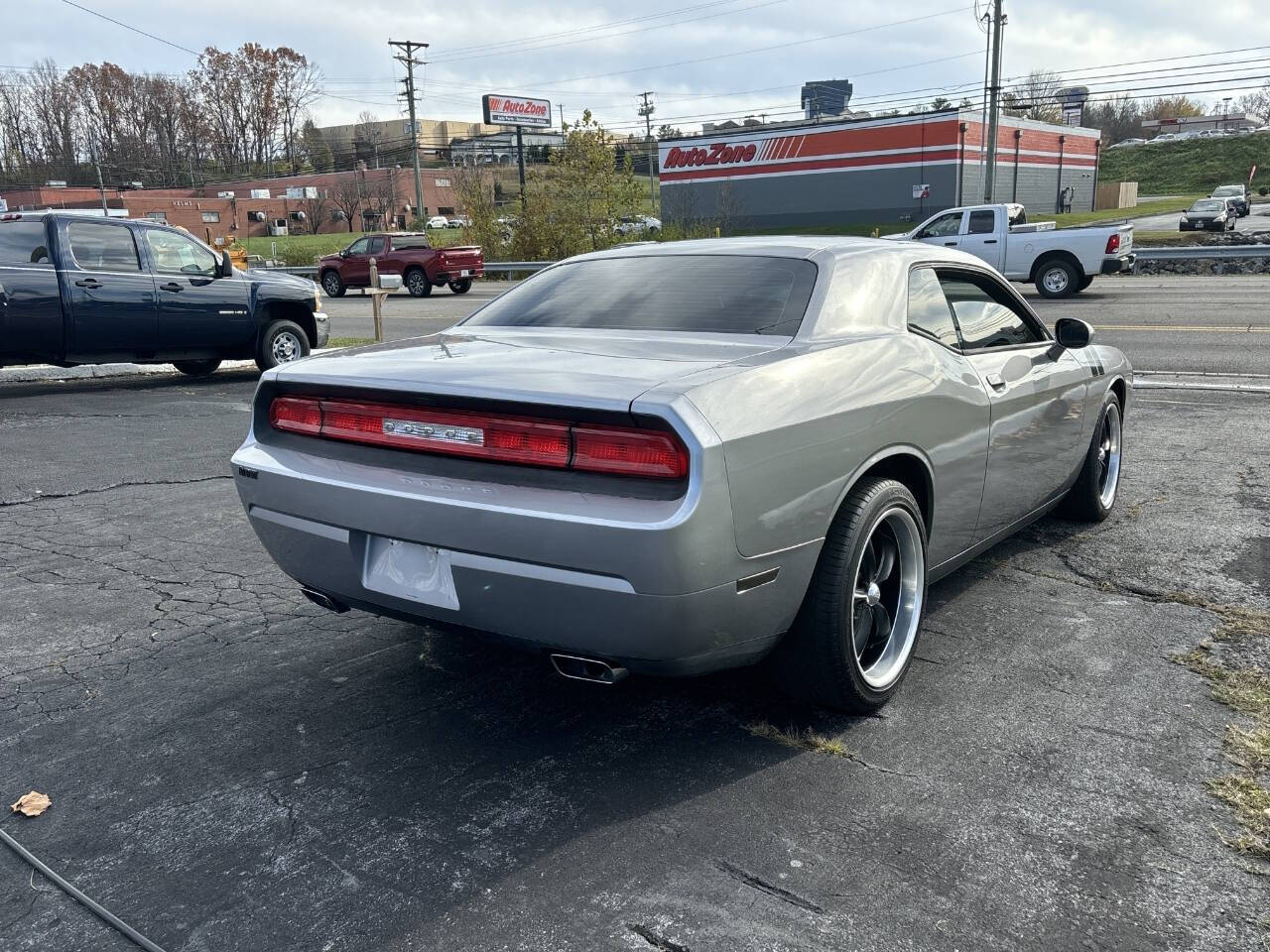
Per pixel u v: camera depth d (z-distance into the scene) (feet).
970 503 12.19
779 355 9.46
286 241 236.84
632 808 8.80
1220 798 8.80
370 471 9.49
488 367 9.29
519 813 8.76
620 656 8.62
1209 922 7.20
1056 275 63.41
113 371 39.27
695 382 8.48
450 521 8.71
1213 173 342.44
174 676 11.71
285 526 10.19
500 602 8.76
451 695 11.17
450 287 102.47
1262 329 43.32
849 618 9.74
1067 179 223.30
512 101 236.63
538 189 135.95
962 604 13.55
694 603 8.22
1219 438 23.65
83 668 11.93
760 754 9.72
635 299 11.35
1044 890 7.58
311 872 7.98
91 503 19.51
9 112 343.46
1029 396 13.24
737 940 7.06
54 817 8.81
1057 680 11.20
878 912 7.34
